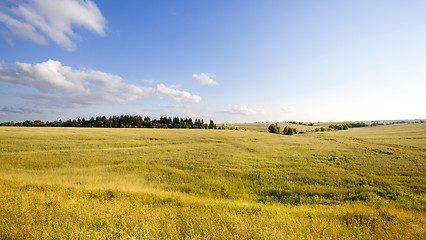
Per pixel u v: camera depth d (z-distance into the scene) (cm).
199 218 573
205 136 5519
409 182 1518
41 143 3247
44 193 800
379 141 4797
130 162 2298
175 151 3117
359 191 1334
